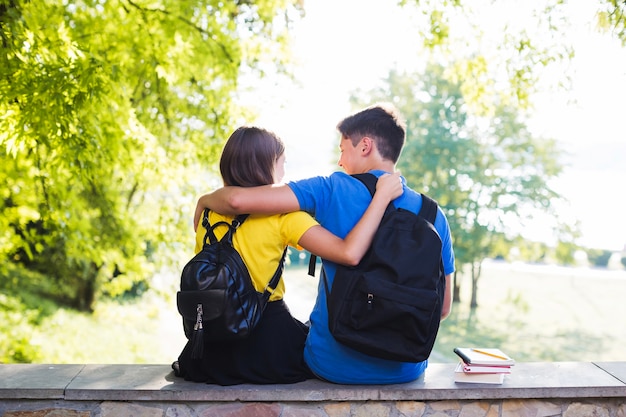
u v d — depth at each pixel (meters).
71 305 14.91
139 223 8.66
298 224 2.28
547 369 2.66
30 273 14.41
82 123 5.05
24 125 4.54
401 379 2.44
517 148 20.09
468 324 20.61
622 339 18.50
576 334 19.27
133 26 6.50
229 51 7.54
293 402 2.41
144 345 13.09
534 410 2.50
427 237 2.26
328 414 2.41
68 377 2.50
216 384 2.42
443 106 20.19
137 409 2.40
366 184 2.37
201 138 8.16
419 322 2.16
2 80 4.50
